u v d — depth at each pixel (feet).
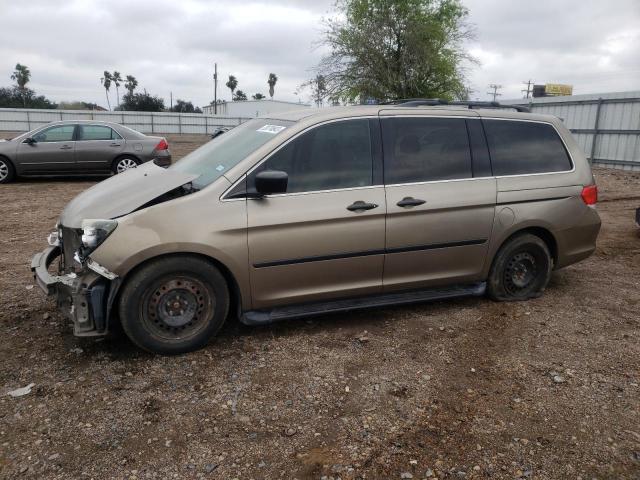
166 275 12.38
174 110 239.91
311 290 13.82
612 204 37.50
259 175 12.34
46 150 42.29
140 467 9.02
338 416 10.55
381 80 76.18
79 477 8.75
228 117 153.48
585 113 64.34
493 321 15.30
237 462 9.18
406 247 14.48
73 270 12.96
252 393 11.32
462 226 15.10
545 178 16.33
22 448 9.43
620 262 22.11
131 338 12.43
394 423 10.33
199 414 10.53
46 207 32.58
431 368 12.52
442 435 9.98
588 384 11.87
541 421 10.47
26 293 16.79
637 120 58.44
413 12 75.72
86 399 10.95
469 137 15.48
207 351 13.14
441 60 75.87
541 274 16.98
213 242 12.46
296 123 13.83
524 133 16.42
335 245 13.66
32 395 11.05
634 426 10.34
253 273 13.06
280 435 9.93
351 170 13.92
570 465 9.22
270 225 12.92
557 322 15.33
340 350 13.34
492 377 12.16
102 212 12.39
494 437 9.95
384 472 8.96
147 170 15.11
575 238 17.02
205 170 13.91
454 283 15.67
